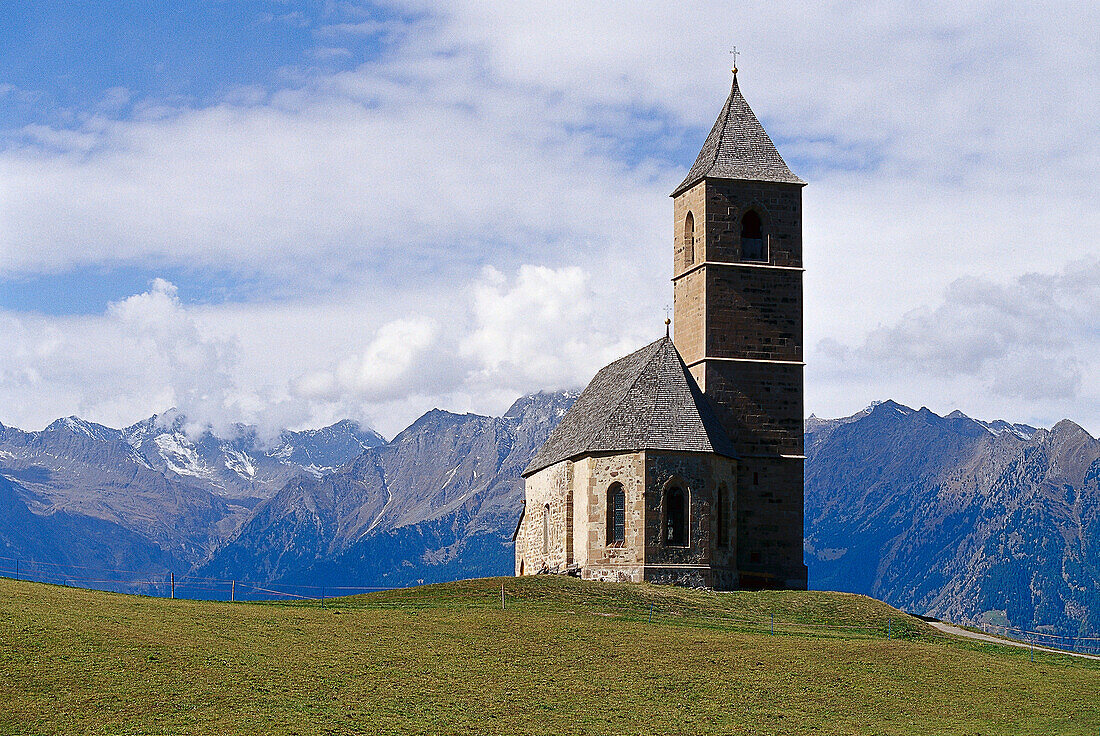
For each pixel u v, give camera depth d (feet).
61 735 161.79
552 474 332.60
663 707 191.83
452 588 275.59
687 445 303.27
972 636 292.40
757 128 348.38
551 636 227.20
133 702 174.09
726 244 336.08
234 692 181.98
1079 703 201.77
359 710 179.73
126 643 197.06
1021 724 190.39
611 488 304.30
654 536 299.38
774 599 294.25
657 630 238.68
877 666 218.79
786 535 330.13
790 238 339.98
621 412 309.22
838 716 192.34
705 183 336.70
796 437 334.24
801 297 338.75
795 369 336.29
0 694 171.94
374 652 208.95
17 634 193.47
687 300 343.05
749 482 329.93
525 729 177.78
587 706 189.88
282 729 169.27
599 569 301.84
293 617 230.89
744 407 332.19
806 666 216.95
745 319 335.06
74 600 223.30
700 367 333.01
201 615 224.12
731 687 203.62
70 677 180.14
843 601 298.35
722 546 309.63
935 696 203.62
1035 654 251.60
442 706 184.75
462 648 215.92
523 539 368.27
